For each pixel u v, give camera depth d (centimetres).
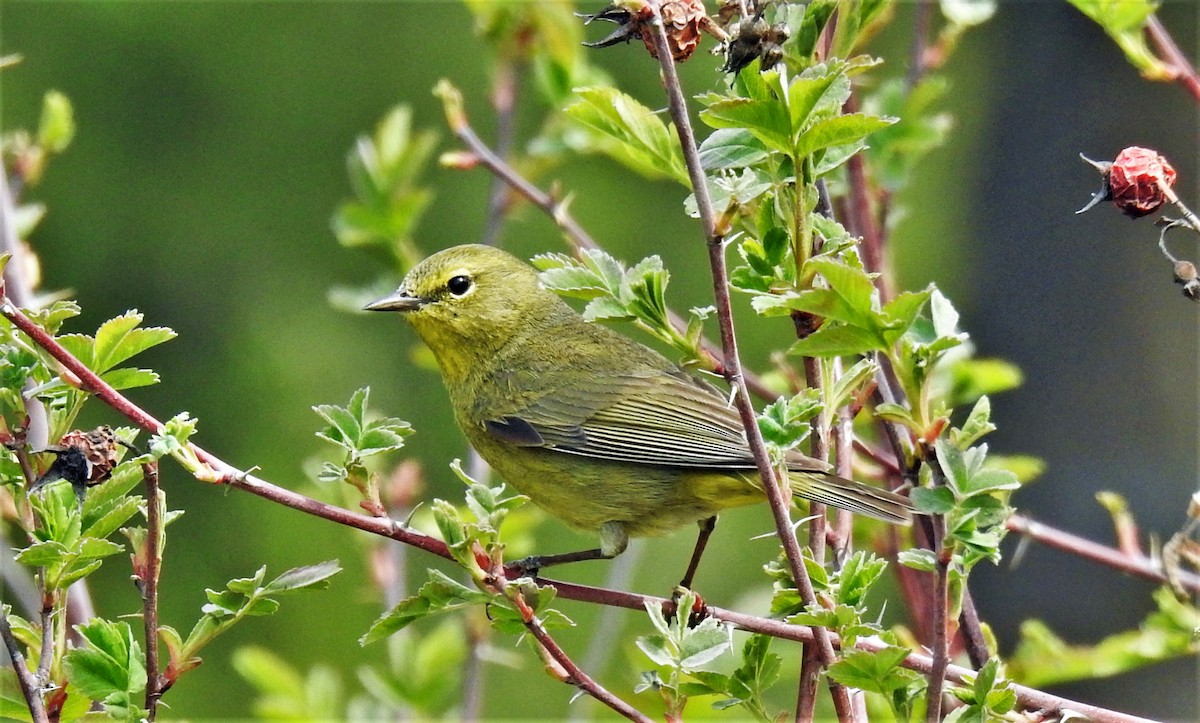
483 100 2305
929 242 2058
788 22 693
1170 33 1523
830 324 672
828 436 784
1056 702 679
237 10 2322
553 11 1085
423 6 2370
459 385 1104
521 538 1041
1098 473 1488
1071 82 1534
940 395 961
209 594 673
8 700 676
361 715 1063
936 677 594
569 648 1962
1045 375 1525
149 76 2325
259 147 2312
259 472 2133
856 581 668
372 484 704
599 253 656
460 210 2208
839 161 651
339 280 2295
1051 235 1539
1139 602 1452
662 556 2005
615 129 750
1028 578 1488
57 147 1002
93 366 680
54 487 670
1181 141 1490
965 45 2005
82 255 2258
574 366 1055
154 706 641
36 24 2311
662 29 568
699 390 1031
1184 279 634
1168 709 1436
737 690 685
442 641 1033
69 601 795
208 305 2266
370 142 1154
